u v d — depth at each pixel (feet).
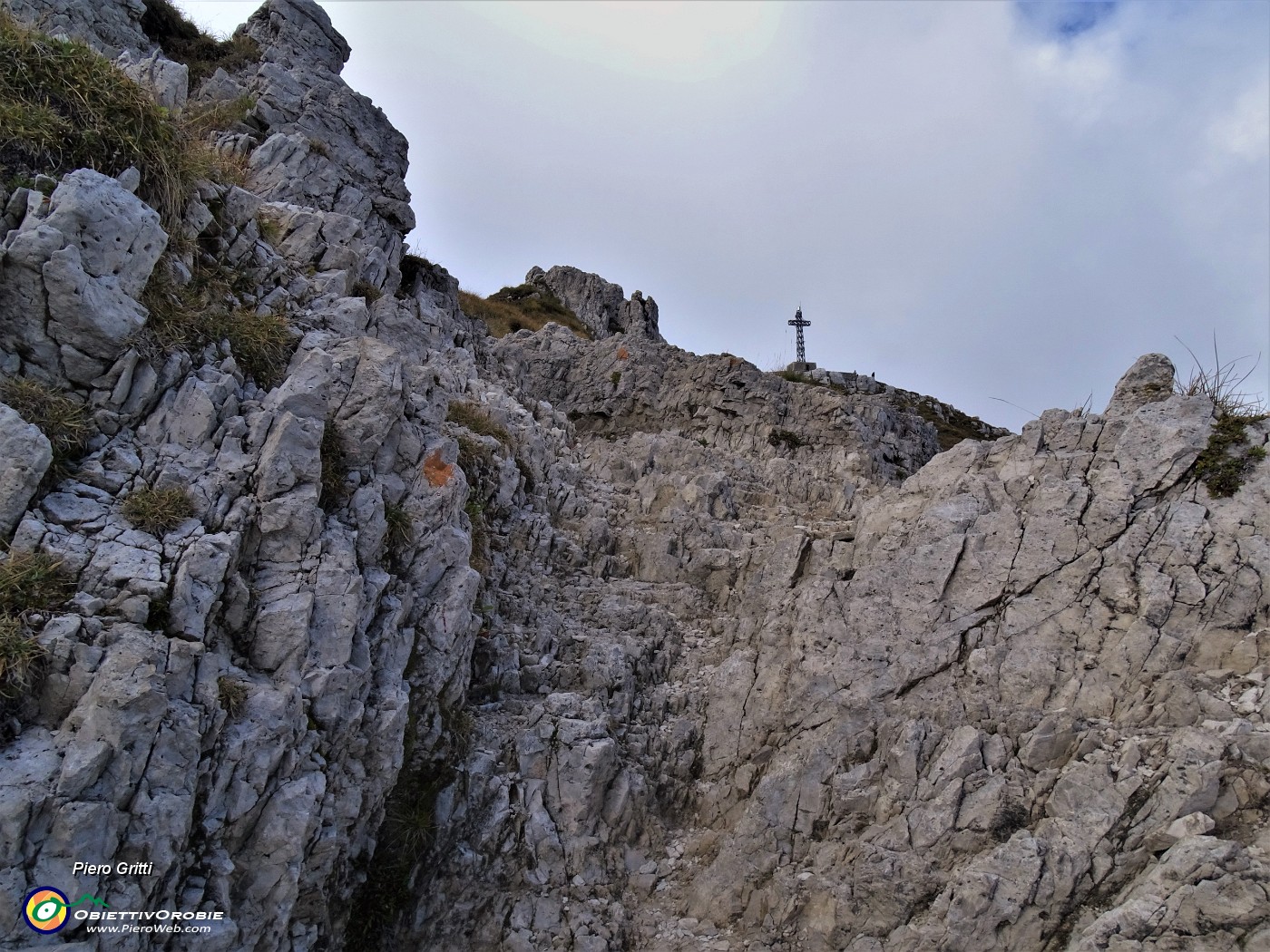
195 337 36.42
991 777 36.35
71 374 31.76
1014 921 32.12
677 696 48.26
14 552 27.14
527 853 39.40
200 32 84.64
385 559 39.55
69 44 36.78
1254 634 35.91
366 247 63.57
